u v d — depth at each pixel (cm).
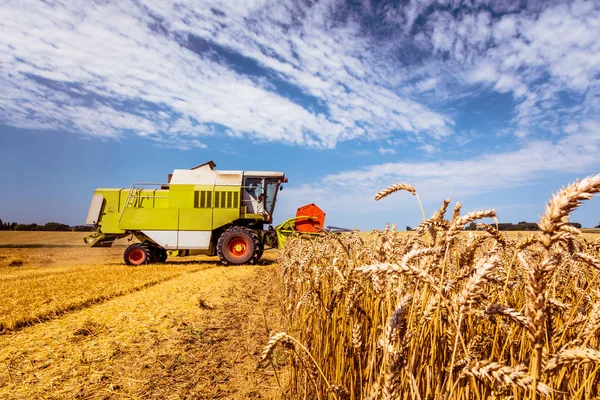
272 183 1528
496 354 180
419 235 174
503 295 138
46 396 353
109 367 421
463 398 150
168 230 1437
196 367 421
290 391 285
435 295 143
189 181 1473
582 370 173
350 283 219
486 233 152
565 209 76
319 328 277
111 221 1466
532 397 92
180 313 655
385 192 164
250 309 691
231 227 1411
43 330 552
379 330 193
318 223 1423
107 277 1074
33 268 1589
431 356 149
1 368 413
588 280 219
